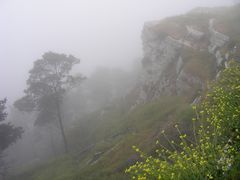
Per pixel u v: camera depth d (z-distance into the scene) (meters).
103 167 19.14
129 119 28.06
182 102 22.81
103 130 33.19
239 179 4.19
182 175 4.35
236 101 5.96
